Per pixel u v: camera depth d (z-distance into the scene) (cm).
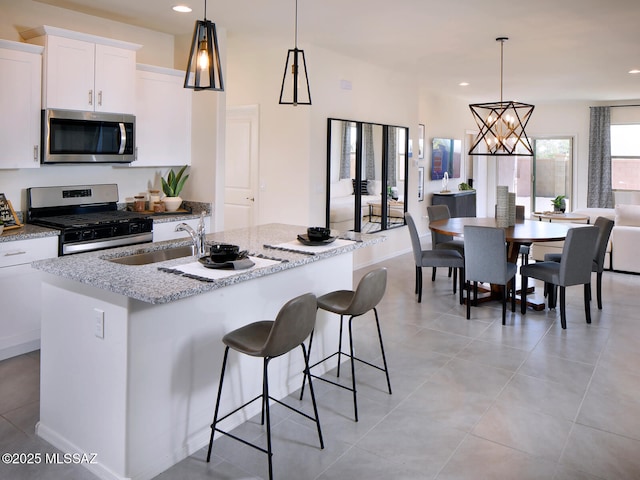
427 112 947
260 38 538
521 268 485
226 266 262
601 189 1073
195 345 254
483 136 536
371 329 445
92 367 238
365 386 332
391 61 658
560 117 1114
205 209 513
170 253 329
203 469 242
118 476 229
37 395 312
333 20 471
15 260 359
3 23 397
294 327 235
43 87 391
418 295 531
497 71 724
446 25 486
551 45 564
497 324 461
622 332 439
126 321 221
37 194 421
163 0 413
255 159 627
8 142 376
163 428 241
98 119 422
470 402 310
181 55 517
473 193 1030
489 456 253
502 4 423
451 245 600
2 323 357
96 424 239
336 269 357
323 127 600
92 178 465
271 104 605
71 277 238
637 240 654
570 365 368
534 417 292
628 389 329
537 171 1162
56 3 419
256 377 294
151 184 514
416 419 289
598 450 258
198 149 515
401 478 235
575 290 583
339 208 634
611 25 484
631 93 936
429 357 382
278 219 613
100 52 420
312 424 283
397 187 760
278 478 235
